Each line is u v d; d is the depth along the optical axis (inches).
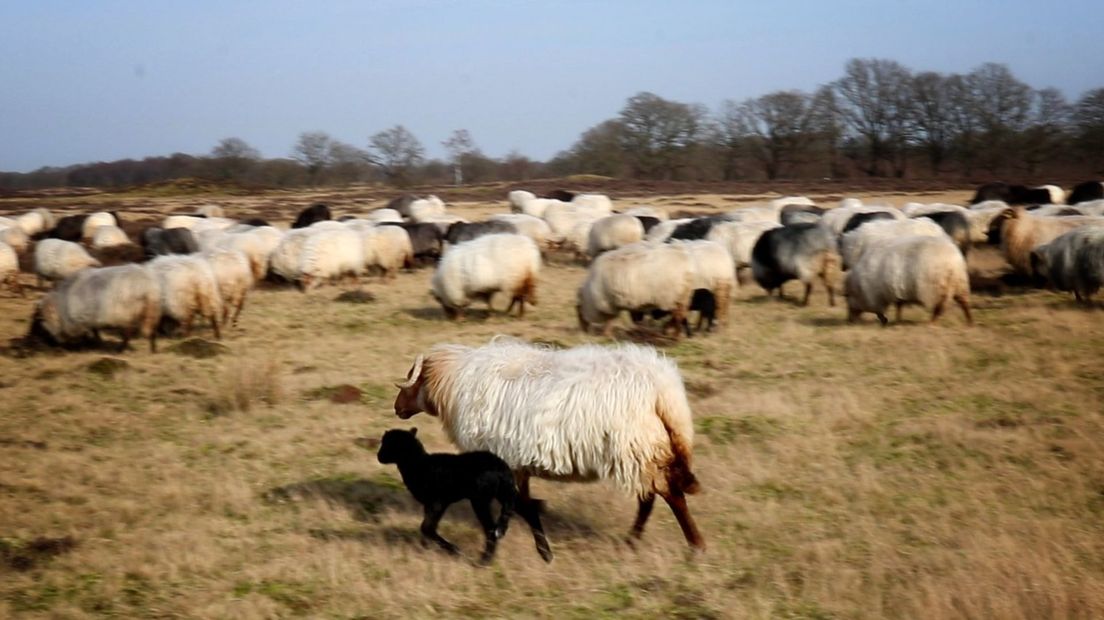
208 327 765.3
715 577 276.5
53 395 524.4
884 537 305.0
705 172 4352.9
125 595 269.3
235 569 288.0
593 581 275.3
